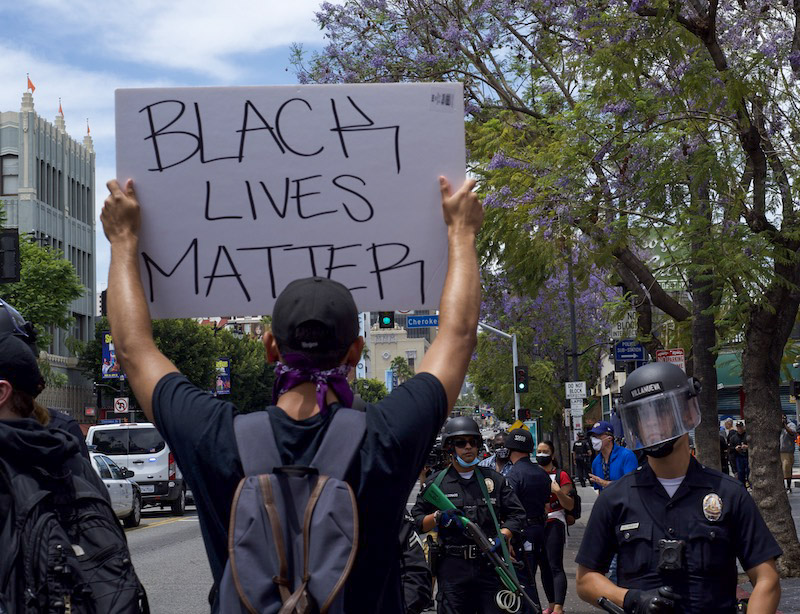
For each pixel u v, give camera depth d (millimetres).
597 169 15148
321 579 2160
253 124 2980
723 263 12898
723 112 13586
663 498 4016
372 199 2992
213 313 2967
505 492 7699
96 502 3338
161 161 2957
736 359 16844
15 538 3199
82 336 75438
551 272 17562
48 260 46094
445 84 3002
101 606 3201
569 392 40000
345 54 20281
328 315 2395
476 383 52469
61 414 3781
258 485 2230
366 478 2260
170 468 28750
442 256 2986
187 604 12250
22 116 68188
